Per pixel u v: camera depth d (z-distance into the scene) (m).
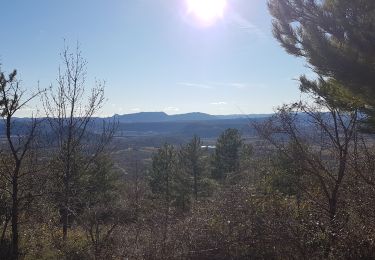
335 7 7.01
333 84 8.16
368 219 7.71
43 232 11.46
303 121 9.34
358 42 6.86
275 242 8.18
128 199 9.29
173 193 32.38
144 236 8.56
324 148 9.50
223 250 8.34
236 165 30.22
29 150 10.90
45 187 11.04
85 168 12.29
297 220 8.52
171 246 8.35
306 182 9.97
